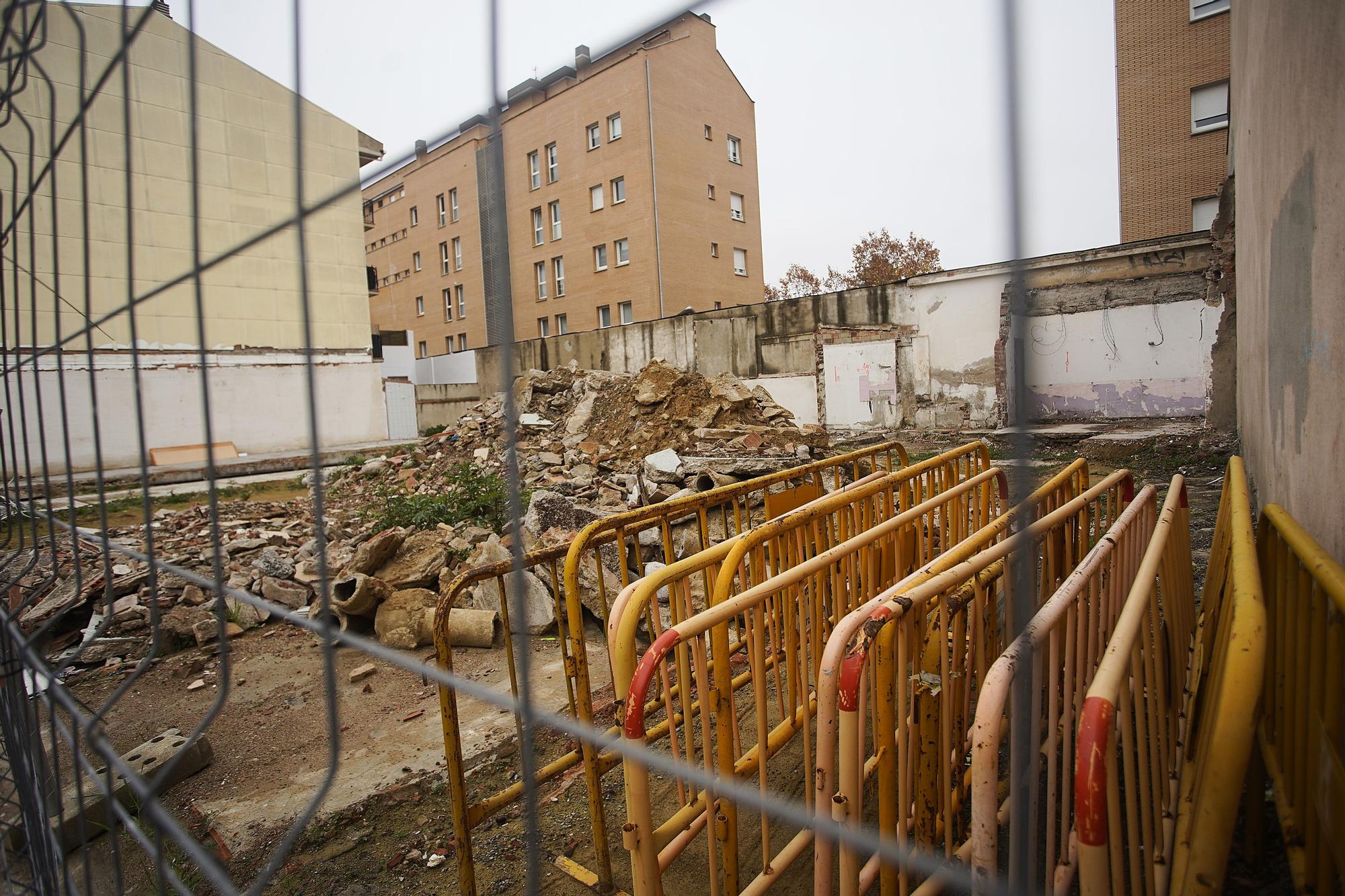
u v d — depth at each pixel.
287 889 2.56
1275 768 1.90
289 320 17.23
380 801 3.04
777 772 2.96
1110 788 1.29
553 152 29.48
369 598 4.99
